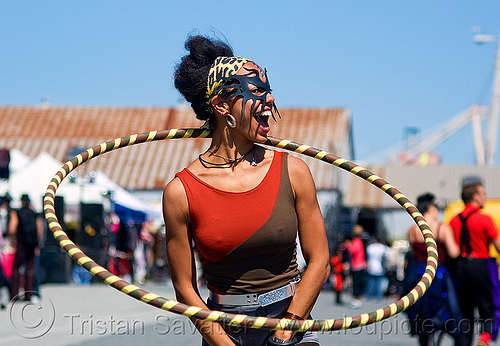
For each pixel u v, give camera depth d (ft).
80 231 69.62
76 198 73.00
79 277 69.36
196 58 10.79
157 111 151.02
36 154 140.05
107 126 147.33
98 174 76.07
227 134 10.46
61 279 67.00
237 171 10.34
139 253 77.51
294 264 10.59
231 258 10.18
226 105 10.29
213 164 10.43
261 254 10.22
